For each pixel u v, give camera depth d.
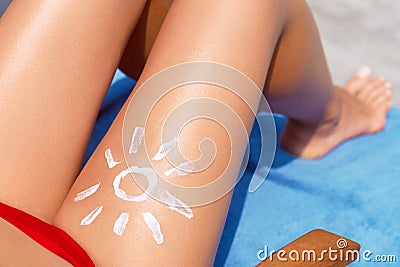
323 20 3.51
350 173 2.18
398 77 3.17
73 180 1.40
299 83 1.84
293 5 1.59
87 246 1.23
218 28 1.37
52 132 1.35
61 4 1.38
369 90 2.44
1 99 1.32
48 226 1.24
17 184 1.30
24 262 1.14
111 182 1.27
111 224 1.24
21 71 1.34
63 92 1.36
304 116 2.11
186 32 1.38
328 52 3.31
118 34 1.45
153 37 1.59
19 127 1.31
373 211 2.01
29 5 1.39
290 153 2.27
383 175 2.17
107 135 1.36
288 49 1.68
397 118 2.47
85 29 1.39
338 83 3.11
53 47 1.36
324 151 2.25
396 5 3.67
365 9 3.63
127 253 1.21
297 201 2.04
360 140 2.36
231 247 1.81
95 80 1.41
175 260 1.24
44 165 1.33
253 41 1.39
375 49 3.35
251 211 1.97
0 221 1.21
